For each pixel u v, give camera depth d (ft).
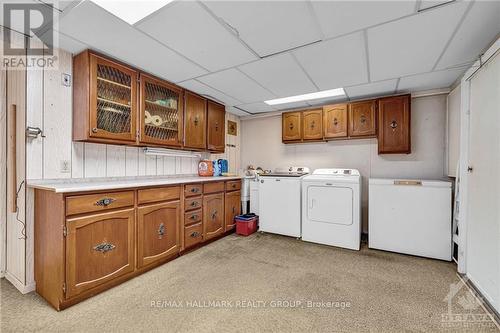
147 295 6.16
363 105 10.91
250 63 7.69
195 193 9.43
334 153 12.59
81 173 7.34
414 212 9.01
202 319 5.21
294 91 10.49
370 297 6.13
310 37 6.13
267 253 9.27
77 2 4.83
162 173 10.18
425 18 5.30
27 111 6.22
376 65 7.80
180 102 9.77
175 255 8.63
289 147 13.96
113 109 7.32
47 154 6.57
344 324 5.07
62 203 5.42
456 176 8.14
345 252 9.45
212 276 7.27
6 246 6.93
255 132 15.17
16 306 5.60
